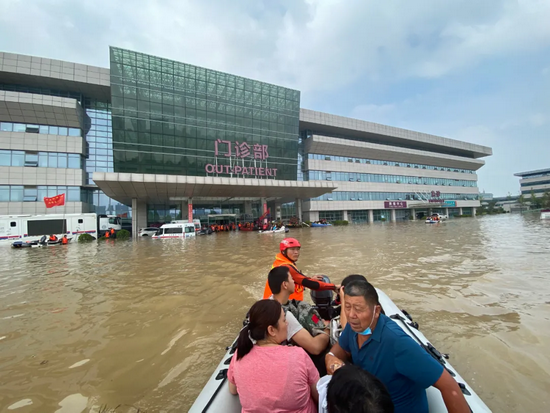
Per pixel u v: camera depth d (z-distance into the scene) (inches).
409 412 58.2
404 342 57.9
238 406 68.6
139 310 191.5
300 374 58.8
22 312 194.4
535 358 111.0
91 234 932.0
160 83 1168.2
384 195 2004.2
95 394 100.9
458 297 188.7
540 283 214.2
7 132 1089.4
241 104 1348.4
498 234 608.4
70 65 1130.0
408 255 371.9
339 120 1752.0
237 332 152.2
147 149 1143.0
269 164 1421.0
